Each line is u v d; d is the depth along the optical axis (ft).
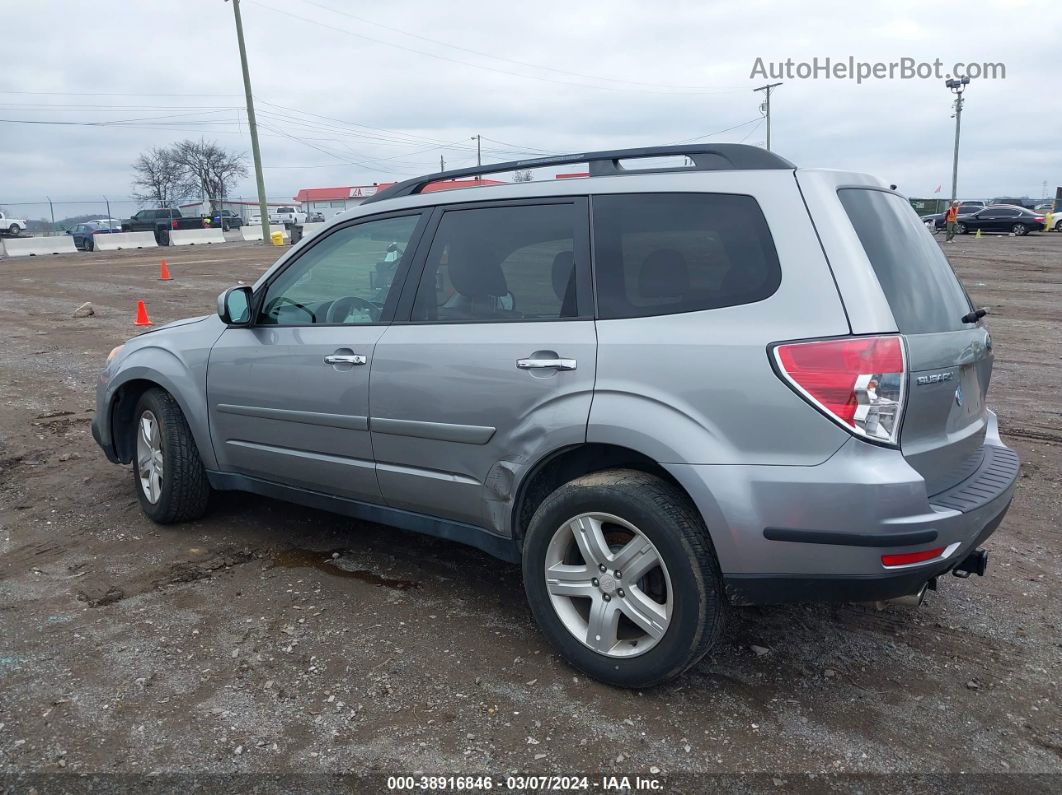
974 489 10.09
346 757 9.11
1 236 163.73
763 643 11.69
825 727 9.71
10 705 10.00
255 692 10.32
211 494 16.83
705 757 9.13
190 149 254.47
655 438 9.66
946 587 13.61
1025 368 32.37
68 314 47.78
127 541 15.33
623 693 10.36
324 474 13.46
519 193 11.62
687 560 9.54
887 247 9.98
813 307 9.15
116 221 173.47
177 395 15.21
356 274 13.26
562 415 10.40
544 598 10.82
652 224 10.44
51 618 12.25
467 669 10.89
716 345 9.46
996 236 132.57
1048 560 14.71
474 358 11.26
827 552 9.04
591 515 10.26
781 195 9.71
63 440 22.27
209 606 12.67
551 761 9.05
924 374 9.34
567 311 10.73
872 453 8.89
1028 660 11.31
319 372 13.05
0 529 15.90
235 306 14.06
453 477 11.75
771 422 9.13
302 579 13.70
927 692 10.50
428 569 14.15
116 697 10.18
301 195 300.61
